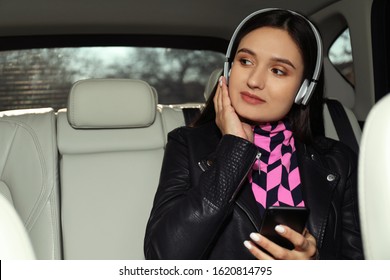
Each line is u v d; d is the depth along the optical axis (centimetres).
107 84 177
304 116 140
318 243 131
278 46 123
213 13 235
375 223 46
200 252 118
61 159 177
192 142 140
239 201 126
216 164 120
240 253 126
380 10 201
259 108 125
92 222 168
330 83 234
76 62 252
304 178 137
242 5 228
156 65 261
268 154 134
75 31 239
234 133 124
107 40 248
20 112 181
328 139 151
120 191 174
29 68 248
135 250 169
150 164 180
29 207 165
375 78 206
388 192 45
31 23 227
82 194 171
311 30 128
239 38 131
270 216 106
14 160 170
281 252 107
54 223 165
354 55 214
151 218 130
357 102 219
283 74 125
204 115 147
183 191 134
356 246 140
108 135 180
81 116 175
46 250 162
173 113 189
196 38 256
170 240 117
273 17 125
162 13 232
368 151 47
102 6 221
